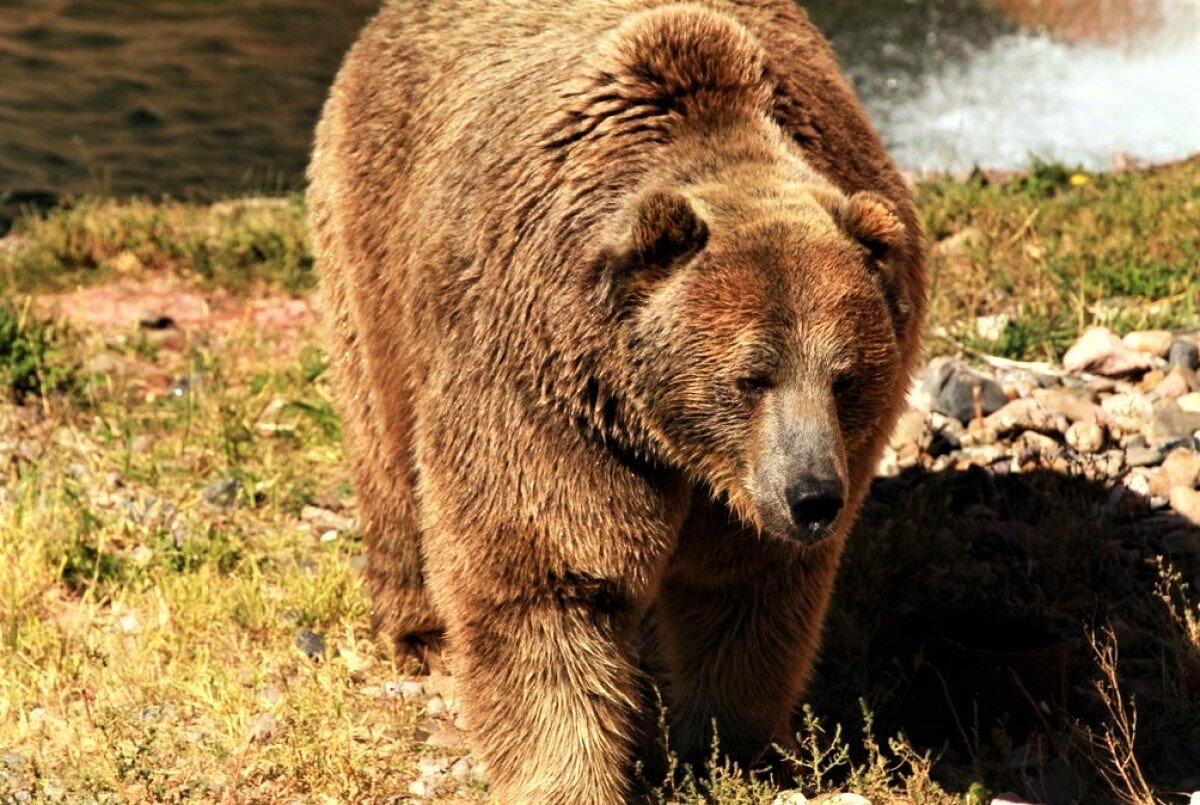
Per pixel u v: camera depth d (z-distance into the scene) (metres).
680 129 9.10
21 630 11.70
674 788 9.64
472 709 9.36
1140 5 35.81
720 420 8.34
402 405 10.25
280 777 10.05
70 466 14.51
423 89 10.55
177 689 10.95
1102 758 10.09
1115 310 16.42
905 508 12.88
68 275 19.59
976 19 35.81
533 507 8.81
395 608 11.56
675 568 9.66
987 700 10.32
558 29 9.84
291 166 25.98
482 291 9.07
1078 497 13.13
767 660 9.80
